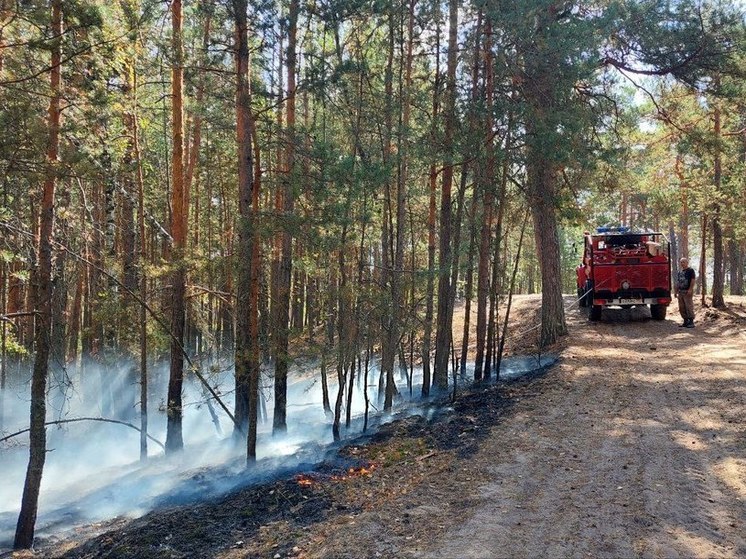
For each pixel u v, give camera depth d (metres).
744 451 6.86
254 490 7.53
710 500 5.63
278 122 11.07
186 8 11.88
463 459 7.43
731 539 4.86
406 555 4.88
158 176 21.38
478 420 9.38
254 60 11.40
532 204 13.62
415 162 12.98
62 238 11.60
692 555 4.61
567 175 16.08
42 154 7.41
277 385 11.56
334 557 5.02
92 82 8.81
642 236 19.56
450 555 4.80
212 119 12.09
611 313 21.53
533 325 21.06
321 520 6.14
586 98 15.26
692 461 6.68
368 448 8.87
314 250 9.77
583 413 8.99
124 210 16.38
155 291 12.36
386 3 10.45
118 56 9.60
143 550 5.93
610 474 6.41
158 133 21.28
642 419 8.47
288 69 11.89
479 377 13.57
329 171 8.99
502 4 11.33
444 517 5.64
